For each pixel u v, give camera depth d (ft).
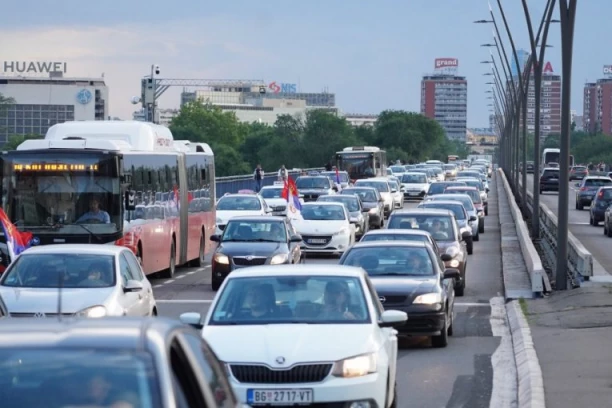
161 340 32.07
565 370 86.63
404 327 104.06
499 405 77.77
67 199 149.89
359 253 112.27
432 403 78.79
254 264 160.76
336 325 66.85
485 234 290.76
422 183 463.01
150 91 397.19
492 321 128.77
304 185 355.77
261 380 62.08
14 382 30.09
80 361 30.78
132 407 29.68
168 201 183.83
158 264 175.73
